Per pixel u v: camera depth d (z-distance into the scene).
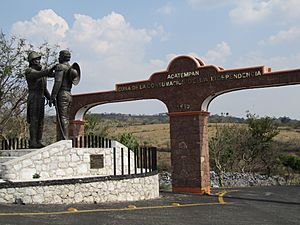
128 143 29.55
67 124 16.33
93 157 15.65
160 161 37.56
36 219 9.74
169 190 21.75
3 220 9.41
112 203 13.56
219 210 13.16
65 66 16.41
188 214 11.86
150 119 91.81
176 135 20.89
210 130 42.94
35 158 13.83
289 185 29.89
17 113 28.14
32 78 16.53
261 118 35.88
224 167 33.91
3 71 26.23
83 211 11.34
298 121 70.94
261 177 31.88
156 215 11.34
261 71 18.69
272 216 12.16
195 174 20.20
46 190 12.45
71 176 14.41
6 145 18.16
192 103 20.58
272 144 36.53
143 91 21.98
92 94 23.39
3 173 13.14
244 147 35.12
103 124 36.56
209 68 20.17
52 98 16.08
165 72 21.44
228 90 19.75
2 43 26.55
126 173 16.70
